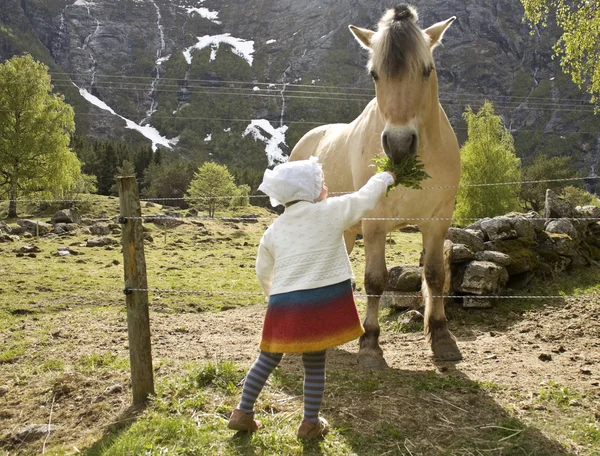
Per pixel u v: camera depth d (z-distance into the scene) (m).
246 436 3.18
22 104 34.50
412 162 3.46
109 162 73.12
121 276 12.79
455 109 197.50
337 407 3.57
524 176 66.44
